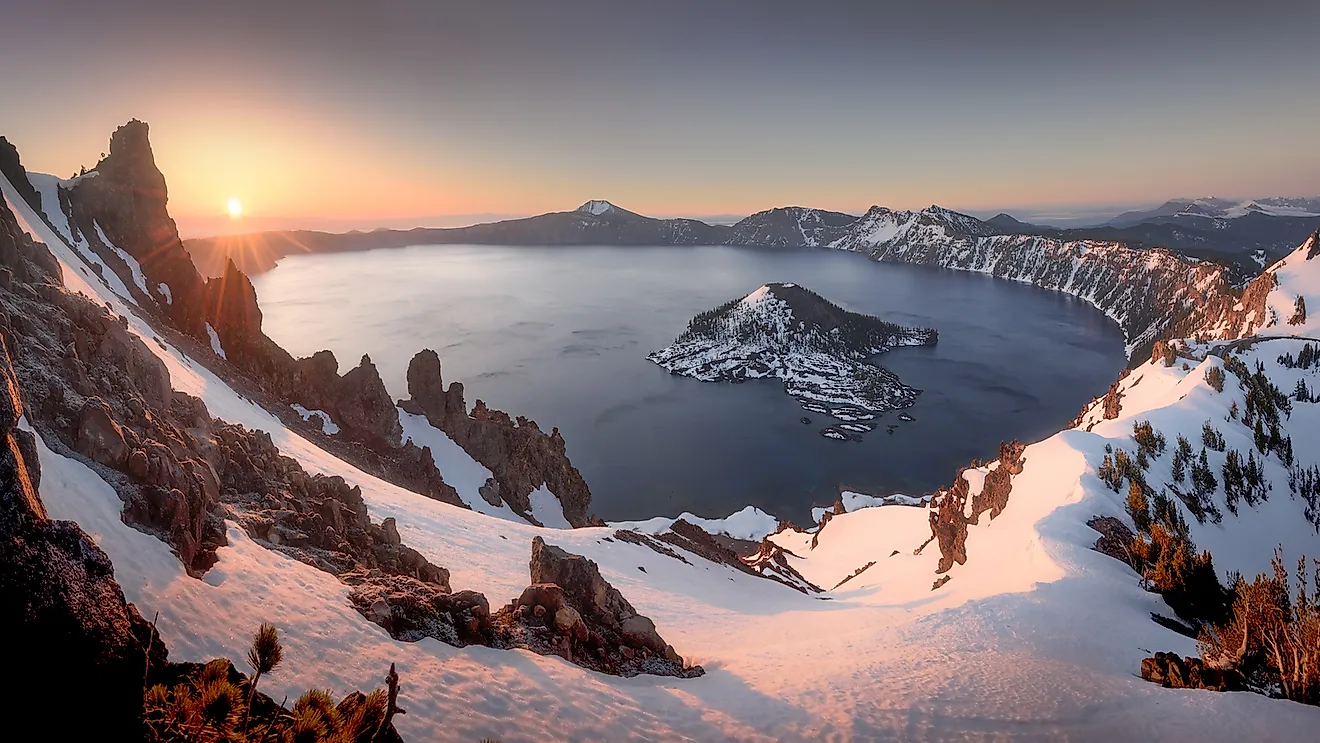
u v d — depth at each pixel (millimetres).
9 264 39781
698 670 32188
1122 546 69125
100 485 22031
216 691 10711
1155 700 28984
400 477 89500
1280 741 24984
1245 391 165375
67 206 88188
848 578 108500
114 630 12773
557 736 21250
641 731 23109
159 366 41250
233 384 78438
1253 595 32156
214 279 98125
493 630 26922
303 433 80438
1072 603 45938
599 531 75938
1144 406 186250
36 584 11711
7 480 12461
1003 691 30219
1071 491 88000
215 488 31281
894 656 35906
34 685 10859
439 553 47281
